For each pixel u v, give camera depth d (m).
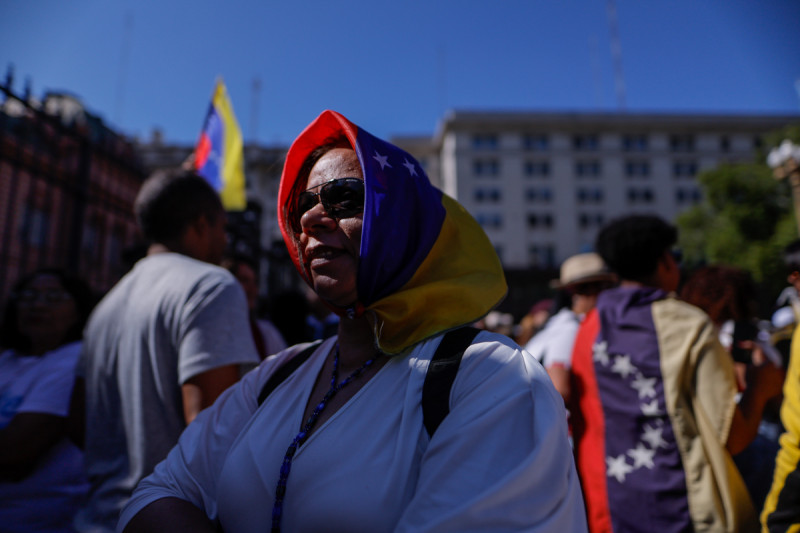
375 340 1.00
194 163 3.61
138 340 1.53
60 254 3.76
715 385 1.63
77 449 1.96
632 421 1.71
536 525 0.70
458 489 0.73
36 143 3.92
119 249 10.88
